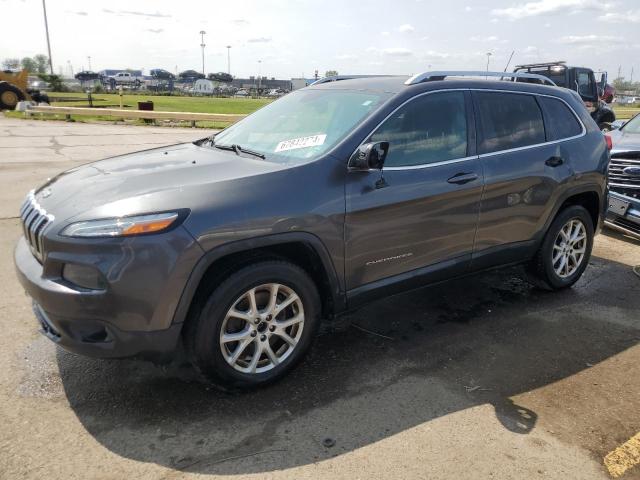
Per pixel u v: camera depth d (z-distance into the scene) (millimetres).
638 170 6191
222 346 2959
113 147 14086
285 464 2586
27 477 2447
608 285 5109
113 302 2652
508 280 5137
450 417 2984
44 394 3072
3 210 7039
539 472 2582
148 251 2648
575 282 4988
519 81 4875
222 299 2889
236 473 2521
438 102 3791
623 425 2967
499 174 3990
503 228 4156
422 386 3287
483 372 3477
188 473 2516
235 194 2910
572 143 4594
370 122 3428
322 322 4129
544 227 4473
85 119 23766
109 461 2572
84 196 2949
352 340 3861
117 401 3031
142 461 2582
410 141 3596
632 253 6156
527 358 3678
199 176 3082
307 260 3354
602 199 4922
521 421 2971
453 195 3721
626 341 3969
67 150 13219
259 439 2760
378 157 3148
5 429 2764
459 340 3906
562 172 4441
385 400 3129
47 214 2896
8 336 3689
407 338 3916
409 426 2896
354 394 3182
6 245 5598
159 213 2709
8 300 4262
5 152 12516
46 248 2773
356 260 3373
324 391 3205
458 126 3871
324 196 3150
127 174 3195
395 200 3428
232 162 3357
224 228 2811
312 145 3441
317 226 3121
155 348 2789
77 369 3326
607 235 6918
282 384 3258
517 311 4445
